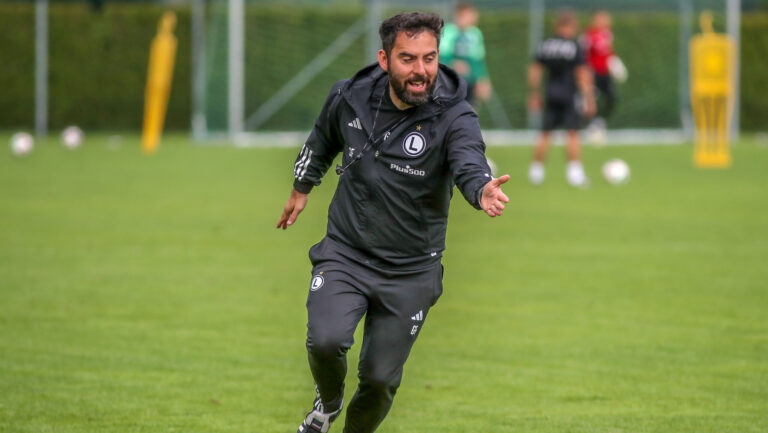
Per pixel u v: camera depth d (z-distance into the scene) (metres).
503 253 36.94
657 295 30.30
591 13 97.62
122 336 25.47
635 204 49.94
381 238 15.94
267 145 84.69
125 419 19.41
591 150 83.00
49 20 90.44
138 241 38.69
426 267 16.22
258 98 89.94
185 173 62.66
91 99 92.19
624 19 96.69
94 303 28.86
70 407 20.05
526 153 79.62
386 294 15.98
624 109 97.62
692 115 97.62
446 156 15.55
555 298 29.94
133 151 77.06
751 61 100.25
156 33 92.56
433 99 15.41
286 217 17.91
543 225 43.31
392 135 15.61
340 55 90.69
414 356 24.08
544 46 57.59
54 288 30.66
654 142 91.62
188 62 93.62
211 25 91.81
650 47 97.19
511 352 24.38
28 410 19.81
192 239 39.31
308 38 90.06
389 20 15.19
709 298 29.94
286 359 23.72
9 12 89.75
